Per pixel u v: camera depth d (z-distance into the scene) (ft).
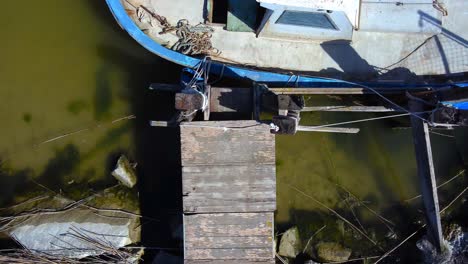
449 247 26.07
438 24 22.63
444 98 22.06
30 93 27.04
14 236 25.62
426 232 26.81
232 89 23.63
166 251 26.23
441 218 26.99
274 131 22.33
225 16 23.31
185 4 22.99
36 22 26.84
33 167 27.02
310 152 27.66
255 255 23.40
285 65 23.68
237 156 23.18
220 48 23.35
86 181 26.91
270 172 23.26
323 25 21.84
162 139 27.17
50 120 27.12
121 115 27.17
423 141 23.45
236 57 23.49
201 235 23.38
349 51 23.54
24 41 26.91
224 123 22.80
